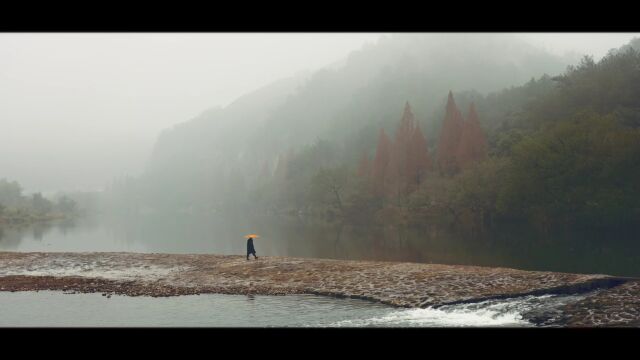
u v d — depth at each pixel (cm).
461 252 5294
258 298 2859
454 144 11812
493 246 5875
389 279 3092
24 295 2998
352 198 13025
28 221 16275
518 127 11388
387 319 2372
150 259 4306
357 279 3153
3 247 6962
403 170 12462
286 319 2403
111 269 3894
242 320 2398
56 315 2530
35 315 2530
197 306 2686
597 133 7031
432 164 12381
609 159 6606
